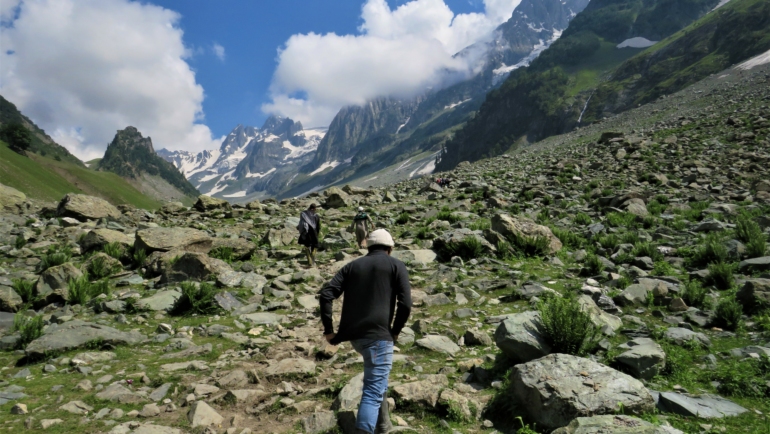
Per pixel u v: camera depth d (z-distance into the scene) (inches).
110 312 382.3
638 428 143.0
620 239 534.9
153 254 527.5
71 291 407.2
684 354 238.1
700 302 320.2
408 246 566.6
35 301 405.4
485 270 464.1
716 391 201.0
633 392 174.7
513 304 357.4
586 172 1160.2
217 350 295.0
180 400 221.1
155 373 256.2
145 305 389.4
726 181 857.5
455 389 214.7
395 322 166.2
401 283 168.1
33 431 188.2
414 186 1400.1
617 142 1546.5
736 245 435.8
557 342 227.6
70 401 215.8
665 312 313.7
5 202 904.3
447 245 523.2
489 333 296.2
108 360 281.7
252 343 300.7
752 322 279.7
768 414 175.5
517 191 1000.2
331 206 1047.0
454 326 313.4
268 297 415.8
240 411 208.8
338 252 572.1
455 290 393.4
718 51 7411.4
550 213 758.5
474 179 1298.0
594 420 151.4
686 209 678.5
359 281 169.3
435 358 260.7
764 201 657.6
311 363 259.4
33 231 703.7
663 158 1166.3
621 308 325.7
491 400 201.5
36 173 7283.5
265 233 708.0
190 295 382.0
